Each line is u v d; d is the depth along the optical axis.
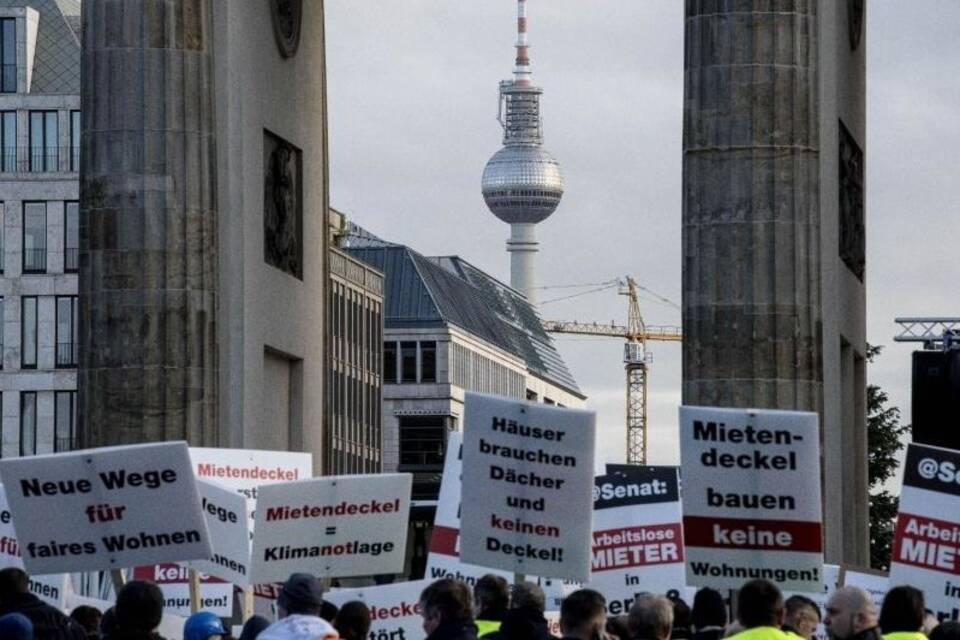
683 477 54.06
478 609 53.53
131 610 44.72
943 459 54.94
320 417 108.00
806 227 91.38
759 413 53.44
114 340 93.62
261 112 100.12
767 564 53.97
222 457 65.94
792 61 91.38
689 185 91.94
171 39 94.25
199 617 50.12
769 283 90.88
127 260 93.81
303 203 105.88
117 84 94.19
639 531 63.56
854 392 105.00
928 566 55.03
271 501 58.34
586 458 54.00
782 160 91.12
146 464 53.09
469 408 54.47
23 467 53.06
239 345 96.38
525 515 54.41
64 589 63.12
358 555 59.00
